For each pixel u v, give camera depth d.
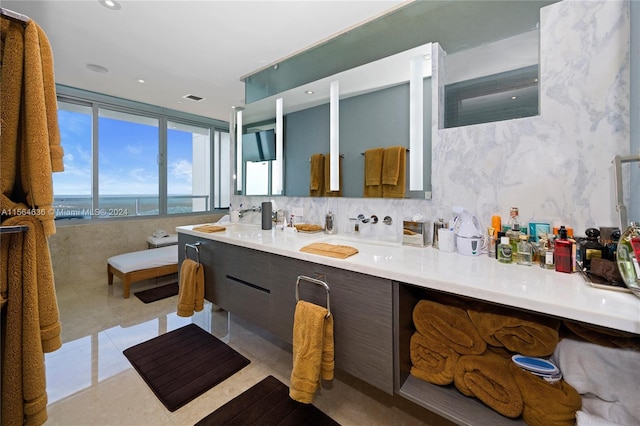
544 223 1.28
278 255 1.55
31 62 0.86
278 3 1.73
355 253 1.41
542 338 0.97
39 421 0.88
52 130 0.94
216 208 5.01
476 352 1.08
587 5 1.19
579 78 1.21
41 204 0.88
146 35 2.09
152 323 2.33
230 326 2.29
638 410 0.81
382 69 1.84
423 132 1.67
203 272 2.08
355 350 1.22
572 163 1.23
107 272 3.45
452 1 1.61
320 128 2.17
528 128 1.33
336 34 2.04
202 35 2.08
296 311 1.33
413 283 1.04
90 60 2.50
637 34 1.02
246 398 1.46
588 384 0.89
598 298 0.81
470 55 1.54
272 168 2.51
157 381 1.57
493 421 0.96
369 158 1.90
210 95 3.48
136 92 3.38
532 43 1.37
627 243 0.85
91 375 1.64
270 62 2.50
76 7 1.76
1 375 0.83
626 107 1.12
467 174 1.51
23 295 0.86
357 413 1.36
